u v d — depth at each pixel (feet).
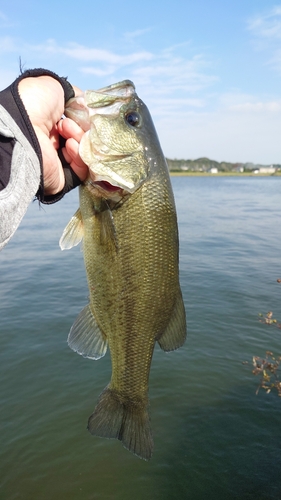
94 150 1.15
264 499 2.23
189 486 2.34
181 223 12.10
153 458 2.56
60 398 3.15
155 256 1.27
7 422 2.89
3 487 2.36
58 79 1.09
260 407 3.03
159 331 1.36
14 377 3.44
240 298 5.22
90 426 1.37
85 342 1.34
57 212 15.44
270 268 6.71
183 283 5.88
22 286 5.77
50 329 4.31
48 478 2.42
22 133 0.87
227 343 4.01
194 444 2.67
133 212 1.23
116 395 1.40
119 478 2.41
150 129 1.27
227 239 9.43
